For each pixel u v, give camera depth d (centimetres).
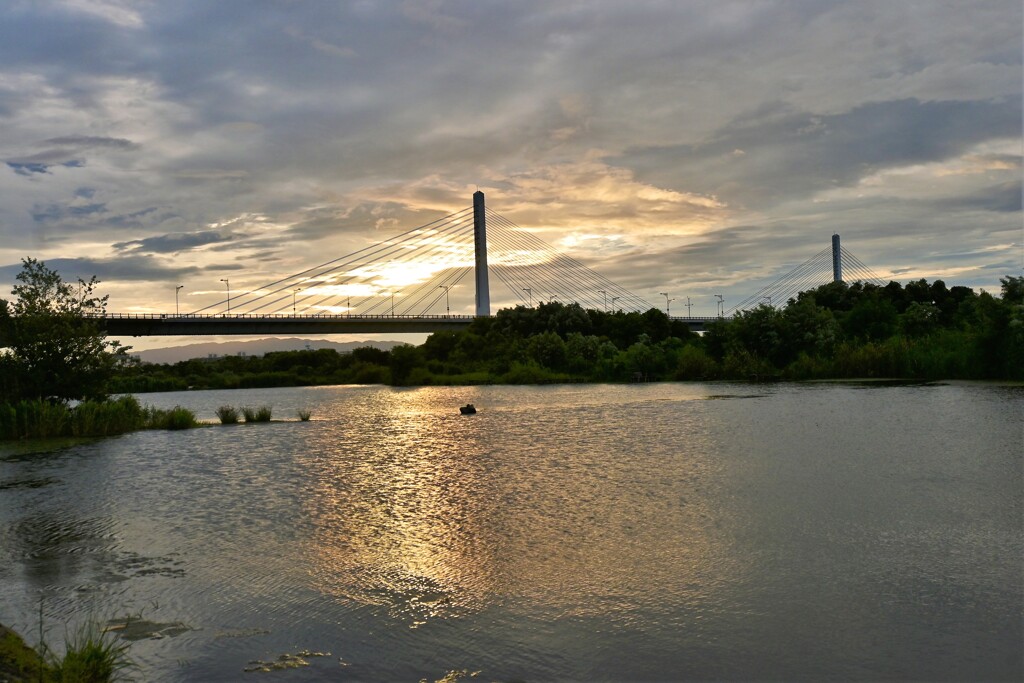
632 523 1259
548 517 1319
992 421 2502
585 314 9244
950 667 730
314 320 12456
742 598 913
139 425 3441
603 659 763
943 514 1264
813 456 1880
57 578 1053
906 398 3559
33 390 3366
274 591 977
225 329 11581
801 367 6150
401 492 1602
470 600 929
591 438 2458
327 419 3725
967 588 928
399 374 8731
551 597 931
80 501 1614
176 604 940
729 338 7031
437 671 746
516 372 7494
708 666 743
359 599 942
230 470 2012
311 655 786
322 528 1294
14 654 756
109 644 779
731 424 2716
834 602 894
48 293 3566
